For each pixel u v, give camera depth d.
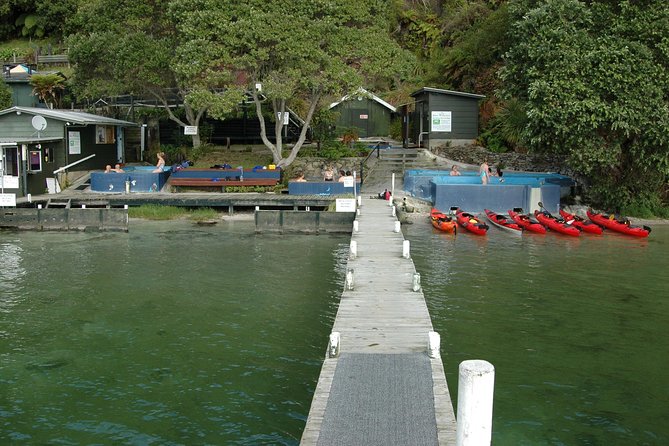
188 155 37.34
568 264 20.00
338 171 33.78
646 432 9.63
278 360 12.32
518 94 29.06
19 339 13.51
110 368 11.98
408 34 51.62
